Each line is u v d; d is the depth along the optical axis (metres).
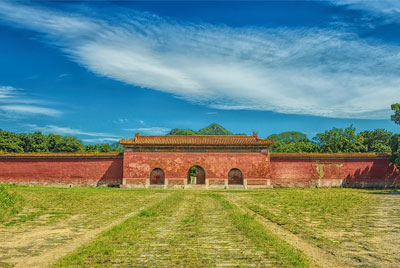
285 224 14.33
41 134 80.06
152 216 16.61
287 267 7.95
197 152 44.72
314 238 11.48
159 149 44.84
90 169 44.72
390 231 12.77
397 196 29.14
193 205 22.02
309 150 75.00
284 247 9.82
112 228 12.78
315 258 8.98
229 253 9.31
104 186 44.34
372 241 11.03
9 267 8.16
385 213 17.86
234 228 13.19
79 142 84.50
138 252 9.41
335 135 70.38
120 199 26.34
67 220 15.56
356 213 17.88
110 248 9.64
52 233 12.48
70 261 8.36
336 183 44.84
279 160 45.31
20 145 75.38
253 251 9.54
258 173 44.22
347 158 45.34
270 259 8.70
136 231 12.23
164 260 8.60
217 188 43.75
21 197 21.31
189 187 43.72
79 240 11.29
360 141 68.38
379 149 68.50
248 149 44.84
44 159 44.56
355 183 44.78
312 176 44.97
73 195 29.03
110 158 45.12
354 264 8.41
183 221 14.84
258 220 15.79
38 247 10.28
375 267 8.18
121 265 8.16
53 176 44.31
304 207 20.83
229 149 44.84
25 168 44.25
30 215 16.91
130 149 44.75
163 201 24.34
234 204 22.97
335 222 14.88
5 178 44.00
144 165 44.41
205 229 12.96
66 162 44.72
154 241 10.80
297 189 41.38
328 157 45.31
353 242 10.88
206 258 8.79
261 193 34.25
